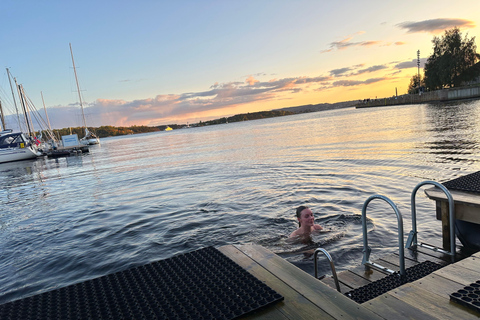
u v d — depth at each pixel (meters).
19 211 10.52
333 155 16.17
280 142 29.56
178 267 2.42
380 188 8.49
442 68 84.12
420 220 5.77
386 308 2.12
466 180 4.12
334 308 1.73
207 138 63.66
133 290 2.13
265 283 2.09
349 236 5.38
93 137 84.75
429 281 2.39
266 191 9.47
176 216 7.69
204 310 1.82
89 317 1.83
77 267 5.19
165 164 21.62
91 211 9.23
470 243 3.77
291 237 5.62
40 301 2.05
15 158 40.12
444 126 25.11
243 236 5.93
